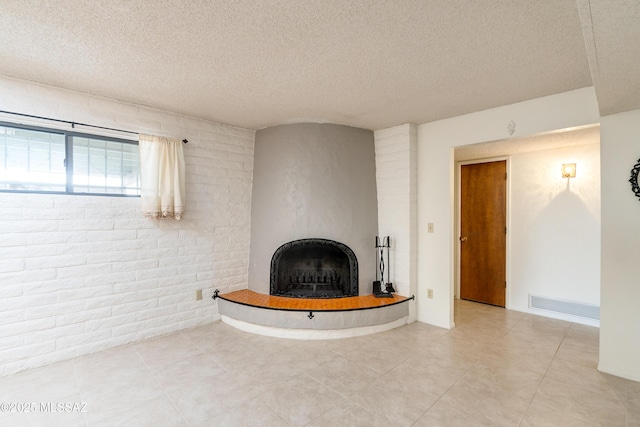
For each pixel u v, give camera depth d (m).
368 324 3.15
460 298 4.70
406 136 3.51
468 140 3.17
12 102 2.34
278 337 3.09
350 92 2.61
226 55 2.01
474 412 1.92
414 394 2.11
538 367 2.49
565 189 3.74
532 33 1.74
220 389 2.15
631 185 2.28
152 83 2.46
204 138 3.38
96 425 1.78
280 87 2.52
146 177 2.90
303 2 1.49
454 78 2.33
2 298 2.31
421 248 3.57
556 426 1.79
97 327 2.71
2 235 2.32
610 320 2.38
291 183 3.50
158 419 1.83
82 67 2.19
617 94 1.97
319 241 3.48
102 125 2.73
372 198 3.72
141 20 1.64
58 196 2.54
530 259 3.99
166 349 2.78
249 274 3.75
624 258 2.32
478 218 4.50
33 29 1.72
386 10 1.54
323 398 2.05
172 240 3.15
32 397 2.04
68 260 2.58
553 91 2.58
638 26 1.23
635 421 1.83
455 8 1.53
